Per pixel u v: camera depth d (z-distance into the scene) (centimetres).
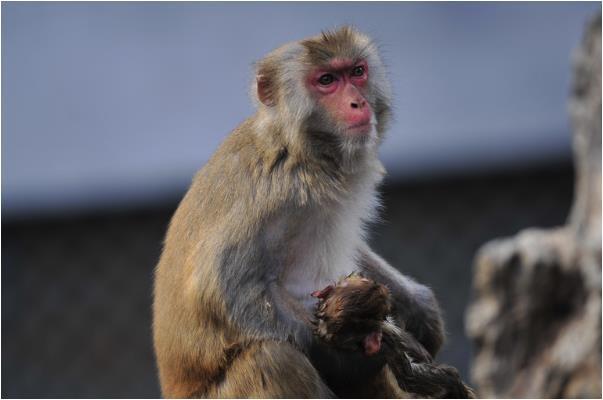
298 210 1086
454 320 1867
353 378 1066
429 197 1889
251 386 1050
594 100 1420
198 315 1073
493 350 1432
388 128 1163
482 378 1432
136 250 1950
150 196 1906
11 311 2042
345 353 1053
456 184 1881
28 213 1950
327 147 1109
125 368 1981
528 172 1855
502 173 1861
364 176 1132
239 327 1059
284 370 1045
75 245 1975
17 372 2002
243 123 1138
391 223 1897
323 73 1121
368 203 1154
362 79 1134
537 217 1850
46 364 2008
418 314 1174
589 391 1368
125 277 1966
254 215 1073
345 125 1100
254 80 1162
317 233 1105
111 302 1981
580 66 1447
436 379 1082
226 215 1080
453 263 1873
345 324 1030
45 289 1995
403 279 1185
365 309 1027
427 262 1884
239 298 1059
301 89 1110
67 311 1992
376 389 1089
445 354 1856
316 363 1062
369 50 1148
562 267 1405
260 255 1073
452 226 1881
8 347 2005
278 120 1104
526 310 1423
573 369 1380
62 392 1997
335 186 1106
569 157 1822
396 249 1894
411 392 1082
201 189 1112
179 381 1102
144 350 1975
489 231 1869
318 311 1045
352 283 1041
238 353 1059
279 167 1088
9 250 1983
